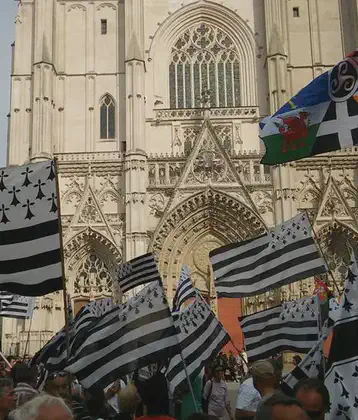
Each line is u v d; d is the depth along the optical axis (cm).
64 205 5997
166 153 6188
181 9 6650
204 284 5941
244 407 1299
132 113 6059
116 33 6600
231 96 6488
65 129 6359
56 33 6500
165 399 1006
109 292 5834
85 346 1255
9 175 1521
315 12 6588
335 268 5847
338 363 985
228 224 5947
